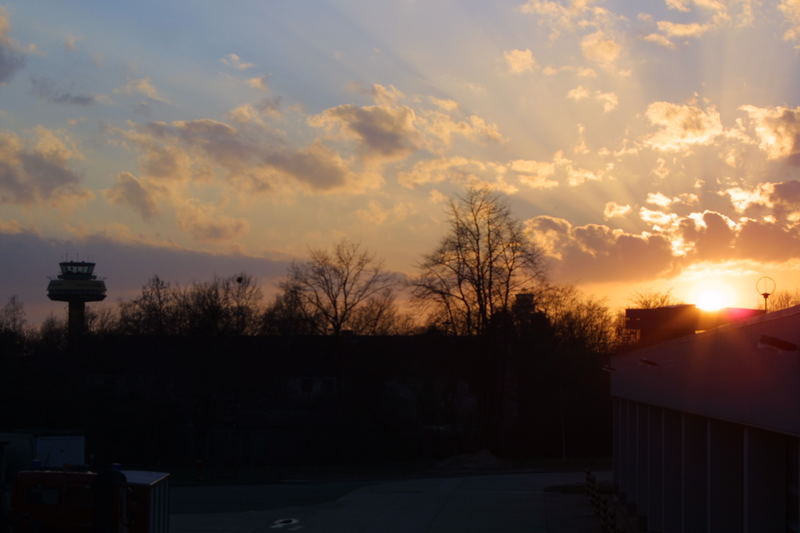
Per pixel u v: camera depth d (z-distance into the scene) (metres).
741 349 11.02
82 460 35.75
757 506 11.21
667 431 18.25
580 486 34.47
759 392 10.15
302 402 63.66
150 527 18.20
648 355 19.81
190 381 54.41
